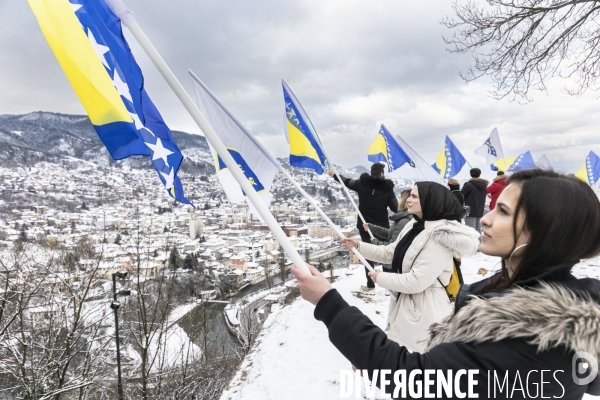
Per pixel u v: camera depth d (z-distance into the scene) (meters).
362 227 4.81
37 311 9.85
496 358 0.73
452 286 2.30
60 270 10.17
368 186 4.72
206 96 3.05
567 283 0.80
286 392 3.47
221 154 1.39
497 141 9.11
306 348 4.37
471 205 7.28
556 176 0.87
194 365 15.08
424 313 2.24
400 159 6.85
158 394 12.36
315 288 1.06
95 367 10.20
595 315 0.68
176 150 2.30
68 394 11.00
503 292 0.85
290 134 4.22
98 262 10.81
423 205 2.27
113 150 1.80
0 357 9.32
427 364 0.81
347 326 0.96
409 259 2.29
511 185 0.93
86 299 10.71
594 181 10.30
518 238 0.86
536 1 6.27
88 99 1.76
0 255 9.30
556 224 0.79
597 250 0.80
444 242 2.15
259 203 1.32
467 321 0.80
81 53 1.75
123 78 2.07
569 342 0.66
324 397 3.23
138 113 2.09
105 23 2.03
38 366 9.21
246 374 4.28
